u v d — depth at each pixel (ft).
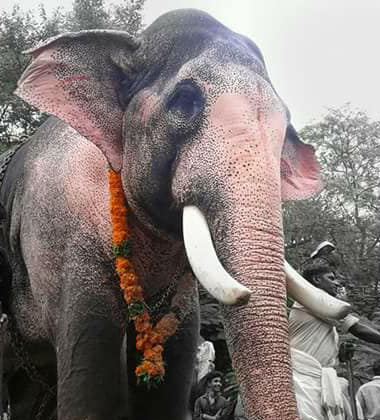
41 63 12.55
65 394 12.37
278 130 11.07
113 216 12.26
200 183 10.89
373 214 66.13
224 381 31.22
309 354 17.93
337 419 17.29
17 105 46.57
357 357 28.50
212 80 11.35
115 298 12.58
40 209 13.39
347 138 71.00
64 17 51.29
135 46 12.57
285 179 12.76
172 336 13.21
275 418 9.04
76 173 12.99
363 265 50.29
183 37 12.12
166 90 11.78
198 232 10.61
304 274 19.24
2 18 49.88
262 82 11.42
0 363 13.39
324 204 61.72
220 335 34.24
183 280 13.10
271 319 9.58
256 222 10.23
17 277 14.58
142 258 12.71
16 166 15.15
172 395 13.26
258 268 9.89
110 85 12.69
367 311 39.75
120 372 12.97
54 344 13.56
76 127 12.32
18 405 16.26
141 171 12.00
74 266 12.62
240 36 12.32
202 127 11.21
